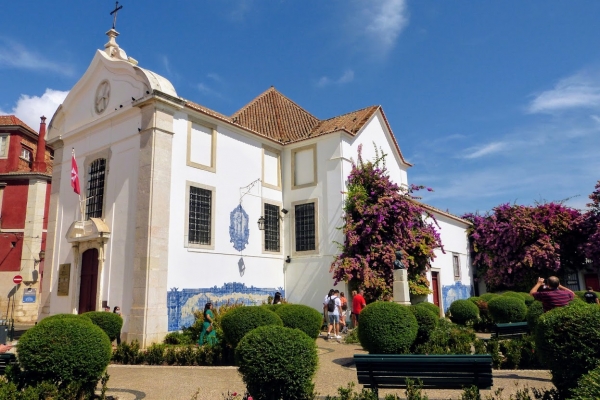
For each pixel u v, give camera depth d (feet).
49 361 19.27
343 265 52.80
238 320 30.91
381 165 65.31
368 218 55.47
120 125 49.03
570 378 17.81
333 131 57.41
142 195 44.04
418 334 33.47
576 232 79.92
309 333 33.47
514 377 26.04
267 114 71.26
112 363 34.12
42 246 79.25
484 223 87.35
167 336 41.91
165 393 24.07
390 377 19.27
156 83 46.01
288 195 60.75
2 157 82.84
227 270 50.60
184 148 47.96
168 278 43.91
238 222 53.16
